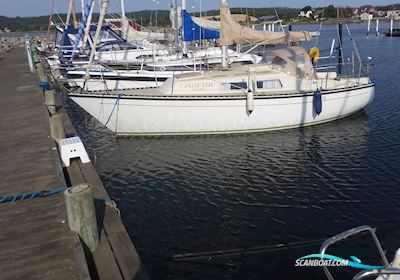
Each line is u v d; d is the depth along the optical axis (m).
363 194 9.09
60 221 5.04
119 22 24.42
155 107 12.62
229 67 14.13
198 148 12.46
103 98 12.71
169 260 6.91
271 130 13.48
